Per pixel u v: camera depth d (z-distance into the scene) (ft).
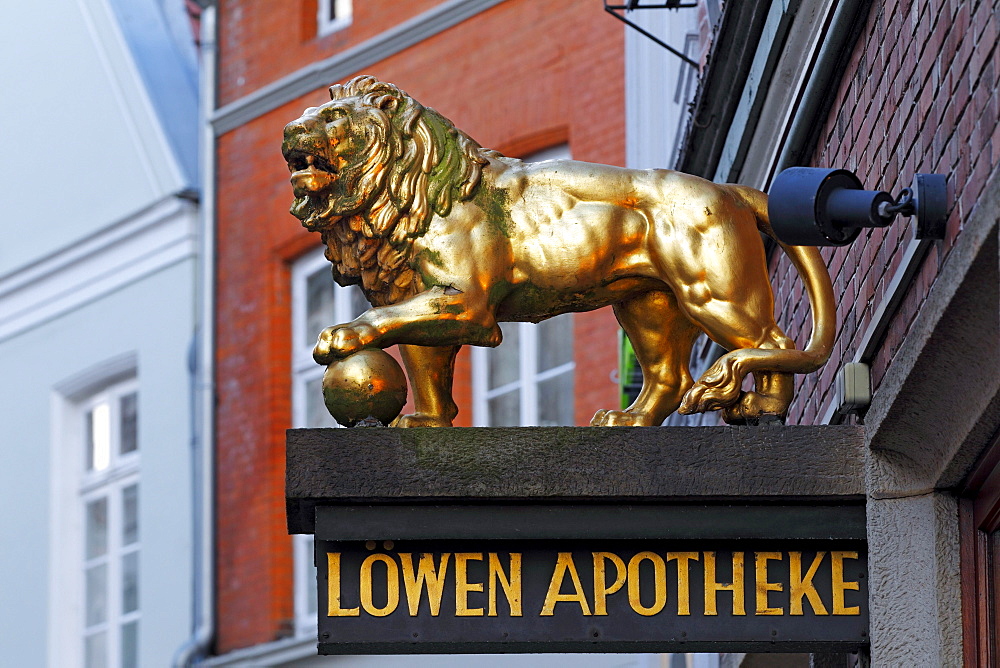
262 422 84.99
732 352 27.71
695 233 28.14
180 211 90.38
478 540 26.78
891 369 27.40
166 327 90.33
